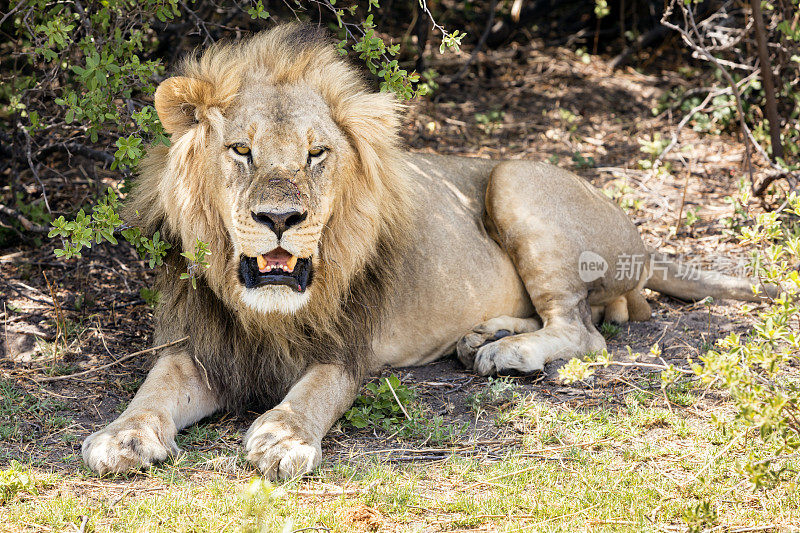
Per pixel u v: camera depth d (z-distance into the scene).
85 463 7.04
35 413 8.17
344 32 13.20
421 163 10.30
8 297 10.88
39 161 13.00
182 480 6.84
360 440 7.88
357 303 8.36
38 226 11.67
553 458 7.43
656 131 17.42
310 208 7.24
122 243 12.24
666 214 14.11
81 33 11.07
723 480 6.88
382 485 6.86
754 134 15.88
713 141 16.89
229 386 8.32
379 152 8.16
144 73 9.20
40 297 10.95
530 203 10.23
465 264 9.97
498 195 10.34
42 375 9.08
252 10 9.47
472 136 17.06
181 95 7.48
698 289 11.59
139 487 6.76
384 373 9.53
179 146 7.59
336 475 7.03
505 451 7.63
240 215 7.21
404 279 9.45
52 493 6.62
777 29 14.30
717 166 15.81
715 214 14.05
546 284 10.11
